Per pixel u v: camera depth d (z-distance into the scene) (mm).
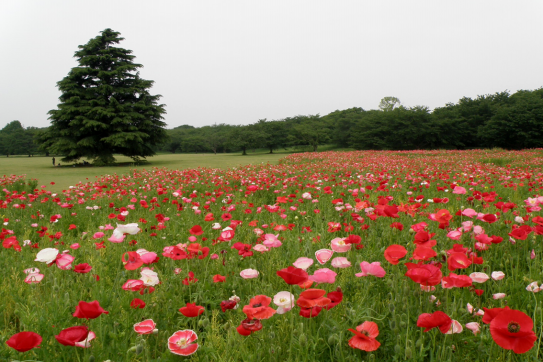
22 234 4656
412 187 6750
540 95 63000
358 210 3742
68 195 8336
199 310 1691
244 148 68625
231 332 1716
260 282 2541
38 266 2988
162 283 2455
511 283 2301
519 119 46312
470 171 10312
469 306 1794
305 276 1502
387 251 1865
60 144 30078
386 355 1716
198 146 100875
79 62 33688
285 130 76438
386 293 2266
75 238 4258
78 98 31891
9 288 2498
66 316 1830
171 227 4473
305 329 1732
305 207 5445
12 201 6727
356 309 1819
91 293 2180
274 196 7520
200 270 2812
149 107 34250
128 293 2014
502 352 1582
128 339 1798
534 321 1734
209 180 10359
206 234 3904
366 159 19625
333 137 75812
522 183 7641
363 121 63906
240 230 4031
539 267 2578
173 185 9648
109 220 5152
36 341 1288
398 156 25609
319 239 3393
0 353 1560
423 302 1884
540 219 2646
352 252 2717
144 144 35219
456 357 1562
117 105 32781
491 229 3428
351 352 1646
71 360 1650
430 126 57062
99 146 32344
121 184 9852
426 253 1907
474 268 2572
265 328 1814
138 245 3572
